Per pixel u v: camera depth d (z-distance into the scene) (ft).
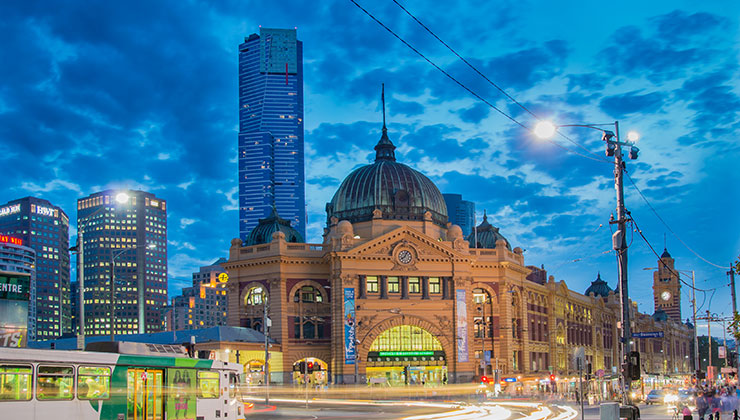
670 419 188.65
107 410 116.67
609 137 146.82
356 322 404.16
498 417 197.88
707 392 154.51
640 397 299.99
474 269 441.68
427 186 463.01
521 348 455.22
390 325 408.46
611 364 635.25
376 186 450.71
